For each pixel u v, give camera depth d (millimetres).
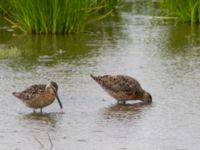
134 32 26312
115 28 27172
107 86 17359
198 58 21953
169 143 14141
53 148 13859
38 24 25750
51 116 16125
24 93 16547
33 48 23406
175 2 28766
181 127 15180
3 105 16953
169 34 25938
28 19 25719
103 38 25172
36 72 20078
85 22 27000
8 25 27594
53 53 22656
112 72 20062
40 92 16359
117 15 30094
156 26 27625
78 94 17891
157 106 16891
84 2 25875
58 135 14688
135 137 14531
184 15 28359
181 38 25172
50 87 16391
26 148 13883
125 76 17578
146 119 15797
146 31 26547
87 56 22219
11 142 14258
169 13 29172
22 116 16125
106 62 21375
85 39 24984
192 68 20578
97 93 18062
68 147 13914
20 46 23703
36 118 15969
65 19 25703
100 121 15656
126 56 22219
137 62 21391
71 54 22500
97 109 16672
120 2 32688
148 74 19891
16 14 26766
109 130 14992
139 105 17094
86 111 16516
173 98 17469
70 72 20094
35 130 15039
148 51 23016
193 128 15086
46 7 25453
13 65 21000
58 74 19844
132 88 17266
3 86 18484
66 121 15711
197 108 16547
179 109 16516
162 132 14852
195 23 28125
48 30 25781
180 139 14383
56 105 17078
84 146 13961
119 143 14141
